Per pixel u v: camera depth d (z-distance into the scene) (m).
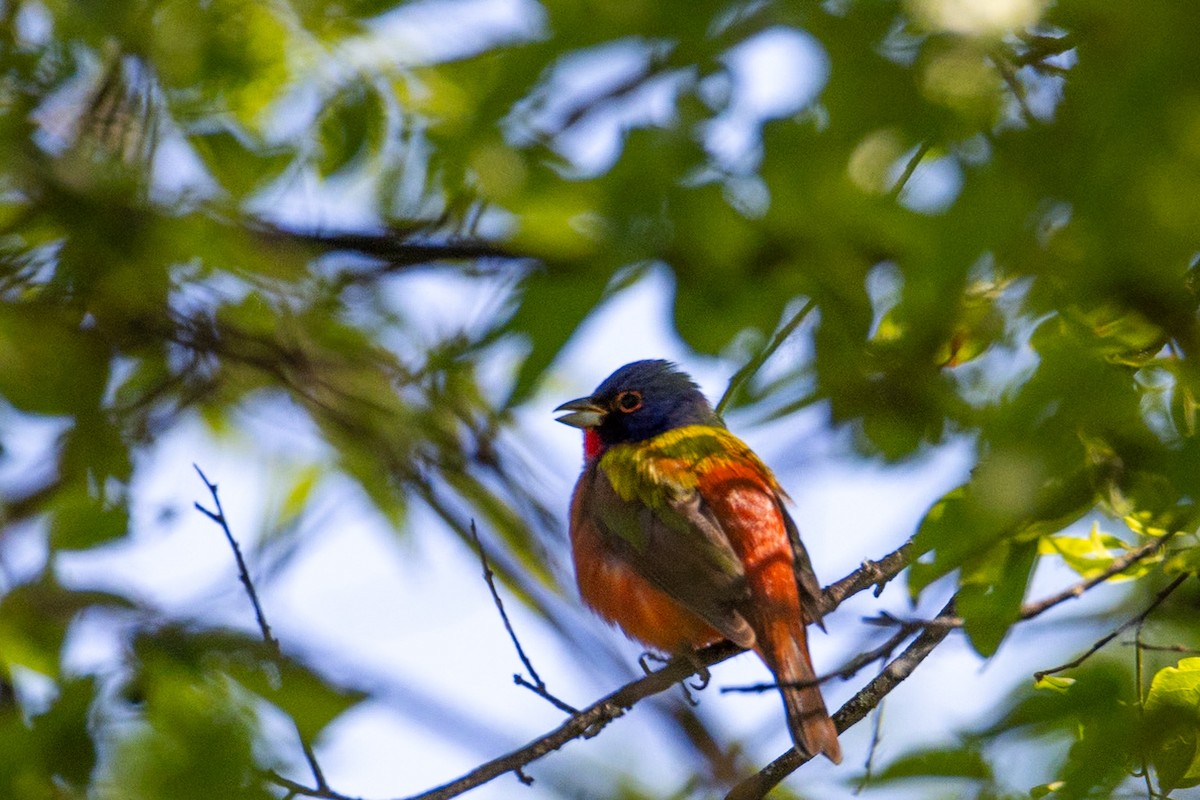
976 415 8.18
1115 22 5.47
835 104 6.30
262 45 11.62
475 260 12.14
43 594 9.48
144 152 12.16
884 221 6.85
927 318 7.08
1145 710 7.65
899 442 8.88
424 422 14.41
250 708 8.77
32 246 12.36
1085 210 5.69
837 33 6.21
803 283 8.07
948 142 6.24
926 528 7.75
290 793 8.62
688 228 7.40
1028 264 6.45
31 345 12.37
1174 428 7.44
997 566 8.09
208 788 8.18
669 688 11.55
